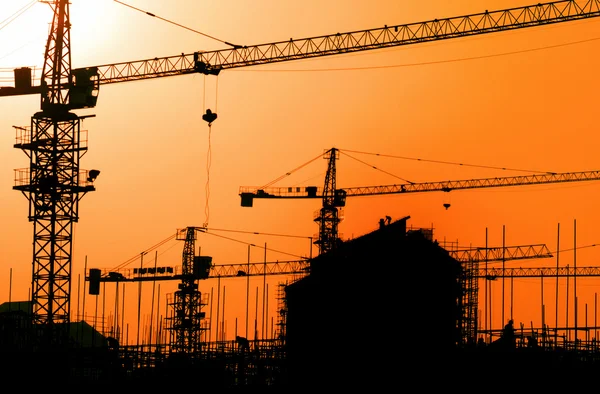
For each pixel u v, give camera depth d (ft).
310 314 371.76
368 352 358.64
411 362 350.43
